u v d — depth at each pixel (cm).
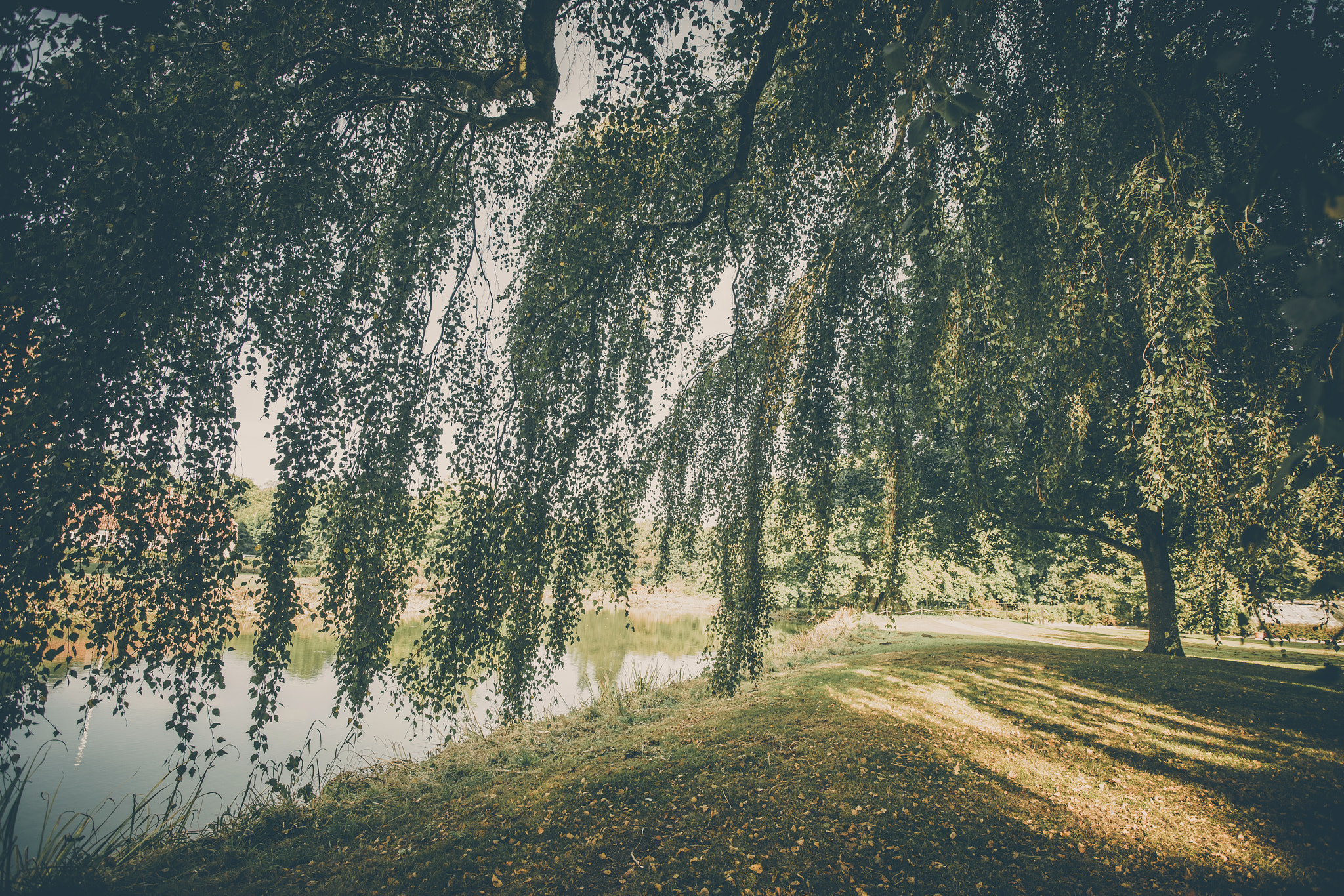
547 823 525
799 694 909
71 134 349
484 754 775
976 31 525
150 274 381
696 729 771
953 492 1066
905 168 579
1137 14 511
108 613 414
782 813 513
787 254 745
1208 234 419
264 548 451
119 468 399
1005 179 570
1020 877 418
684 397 737
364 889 445
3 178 329
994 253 594
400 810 599
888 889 411
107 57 364
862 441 689
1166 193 460
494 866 464
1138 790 538
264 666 448
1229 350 499
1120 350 570
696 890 420
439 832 537
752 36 512
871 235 593
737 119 676
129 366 385
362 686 517
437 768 730
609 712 969
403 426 537
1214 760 588
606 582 605
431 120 604
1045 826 484
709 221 742
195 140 402
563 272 620
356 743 869
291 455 450
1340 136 146
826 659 1329
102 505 391
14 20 321
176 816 628
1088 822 489
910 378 682
